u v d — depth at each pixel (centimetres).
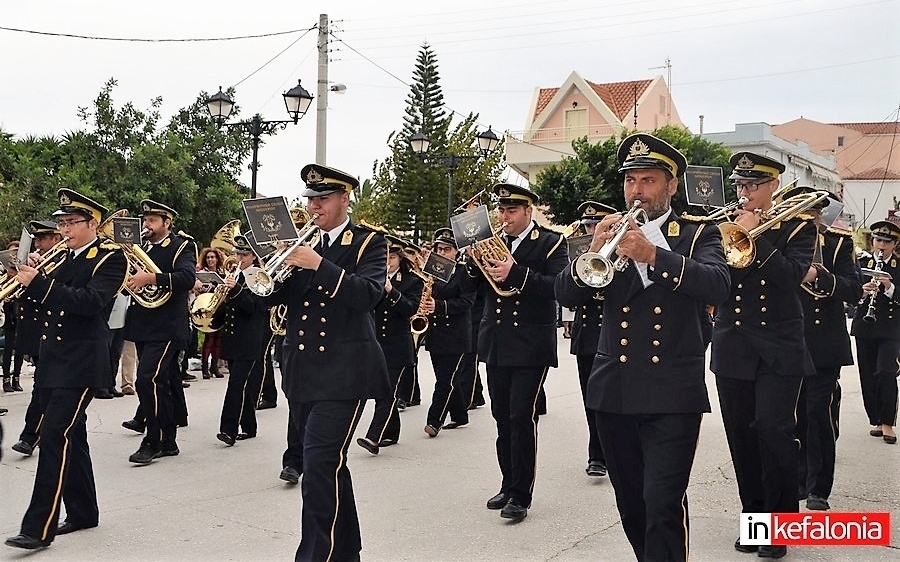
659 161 460
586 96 3941
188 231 1986
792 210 543
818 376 643
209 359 1489
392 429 877
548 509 639
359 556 498
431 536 575
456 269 892
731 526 593
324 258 498
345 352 490
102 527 597
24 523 548
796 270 532
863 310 874
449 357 930
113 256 588
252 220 482
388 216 2875
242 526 601
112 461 802
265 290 469
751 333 539
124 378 1207
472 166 2891
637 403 436
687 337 443
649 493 429
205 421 1007
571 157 2967
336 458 477
